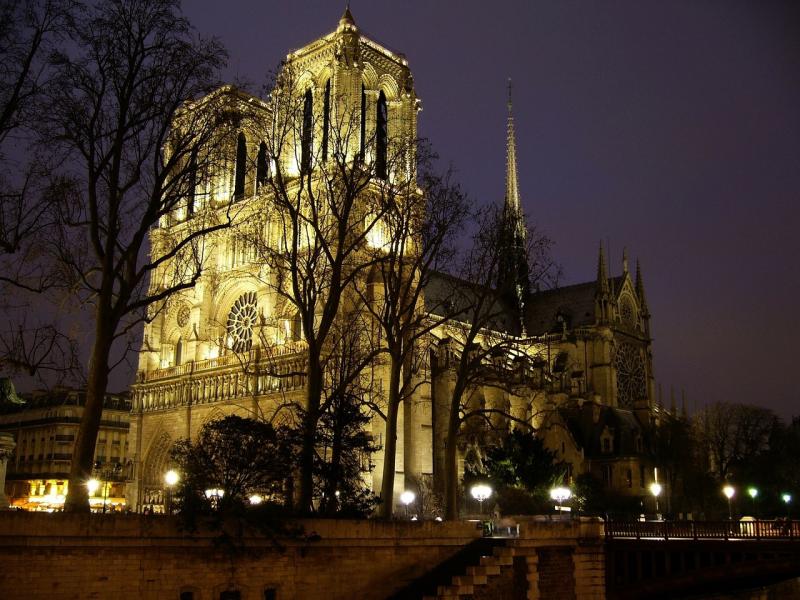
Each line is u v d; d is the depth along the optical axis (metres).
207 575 37.59
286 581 40.22
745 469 130.00
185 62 43.12
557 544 50.25
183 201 114.69
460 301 122.50
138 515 36.00
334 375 68.69
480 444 104.31
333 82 105.81
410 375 70.62
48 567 33.28
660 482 124.06
